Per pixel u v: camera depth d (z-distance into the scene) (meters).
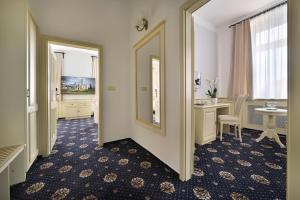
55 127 2.95
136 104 2.84
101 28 2.79
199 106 2.88
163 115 1.98
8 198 1.32
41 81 2.25
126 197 1.41
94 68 6.83
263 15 3.64
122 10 3.01
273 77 3.51
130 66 3.07
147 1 2.34
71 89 6.29
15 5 1.56
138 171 1.87
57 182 1.64
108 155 2.35
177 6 1.70
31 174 1.79
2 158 1.25
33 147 2.00
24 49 1.59
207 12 3.79
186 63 1.65
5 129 1.54
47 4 2.32
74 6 2.54
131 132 3.08
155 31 2.12
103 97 2.81
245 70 3.96
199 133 2.85
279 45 3.40
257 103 3.79
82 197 1.41
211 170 1.88
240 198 1.38
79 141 3.03
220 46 4.54
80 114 6.02
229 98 4.30
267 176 1.74
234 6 3.54
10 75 1.55
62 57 6.12
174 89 1.79
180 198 1.39
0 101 1.52
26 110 1.62
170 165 1.90
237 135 3.46
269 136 3.06
